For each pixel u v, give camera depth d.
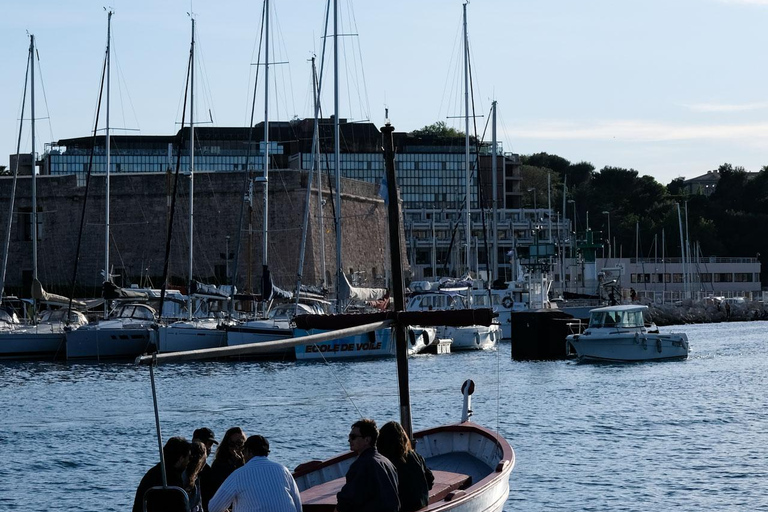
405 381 21.31
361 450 15.55
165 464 15.16
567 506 24.78
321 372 57.38
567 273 141.62
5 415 40.44
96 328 65.88
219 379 54.19
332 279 104.31
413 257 171.50
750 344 84.25
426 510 16.67
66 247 104.75
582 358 63.34
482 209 82.38
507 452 21.45
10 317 70.44
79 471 29.75
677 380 52.00
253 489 14.88
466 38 84.00
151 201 103.25
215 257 102.44
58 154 174.62
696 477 27.75
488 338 76.81
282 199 101.94
